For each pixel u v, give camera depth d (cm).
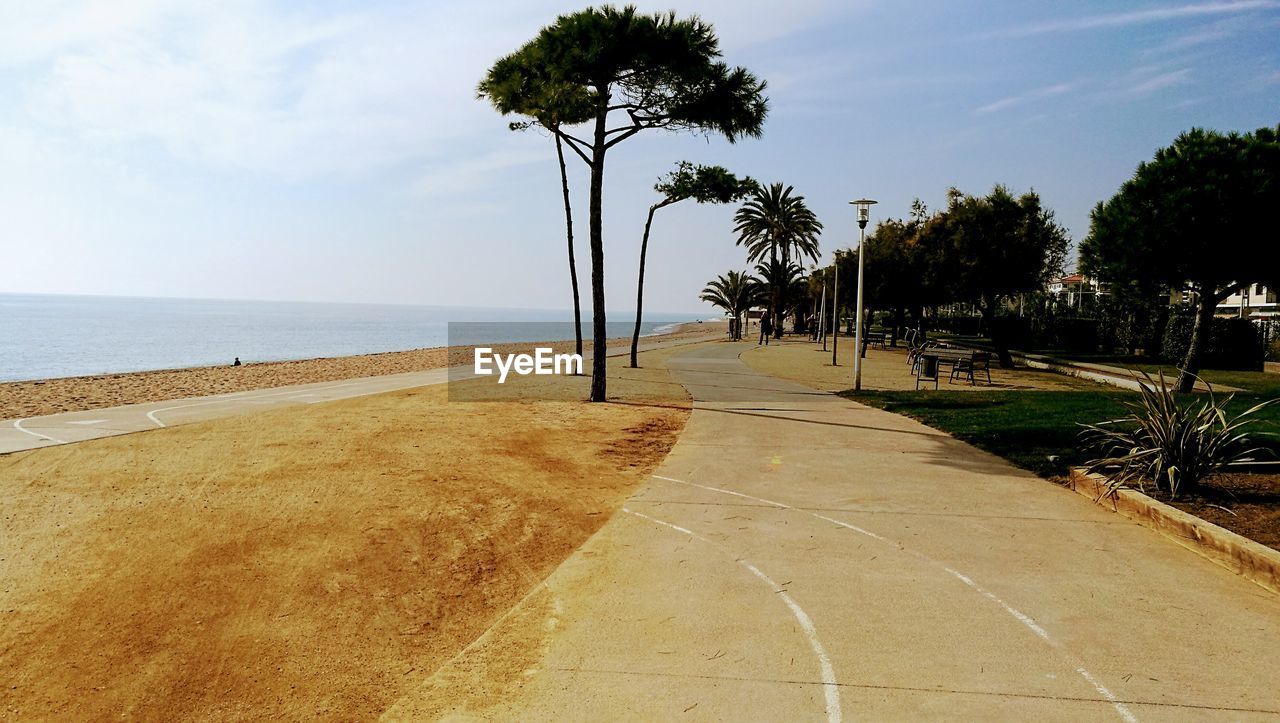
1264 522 639
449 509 776
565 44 1570
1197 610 490
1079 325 3412
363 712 416
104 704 429
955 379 2336
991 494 808
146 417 1395
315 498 806
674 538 663
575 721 366
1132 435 855
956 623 473
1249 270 1650
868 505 767
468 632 512
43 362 3816
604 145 1677
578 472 953
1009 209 3011
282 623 525
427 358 3972
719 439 1167
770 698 381
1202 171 1661
